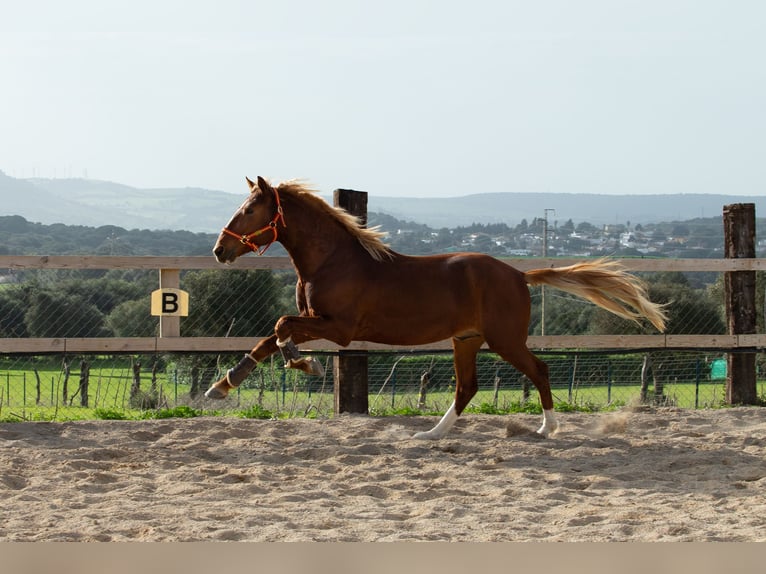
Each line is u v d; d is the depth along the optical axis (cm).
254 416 1249
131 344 1184
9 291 2048
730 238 1377
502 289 990
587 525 656
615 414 1230
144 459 909
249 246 966
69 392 1873
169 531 616
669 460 915
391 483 804
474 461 913
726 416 1223
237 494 757
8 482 789
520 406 1309
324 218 977
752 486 798
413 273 983
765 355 1627
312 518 662
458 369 1051
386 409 1307
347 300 966
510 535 622
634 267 1323
